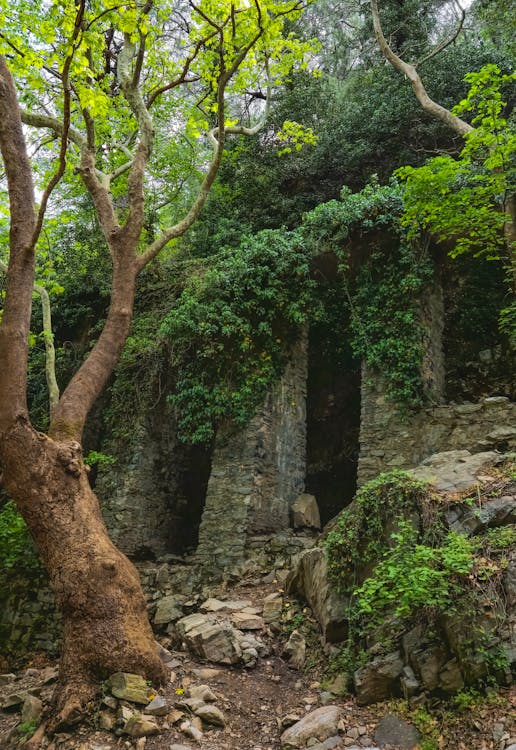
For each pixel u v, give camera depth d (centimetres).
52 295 1311
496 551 459
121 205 1469
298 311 949
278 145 1411
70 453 522
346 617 532
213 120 1431
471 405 814
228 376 952
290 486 955
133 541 959
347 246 959
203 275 1039
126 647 472
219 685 514
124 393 1054
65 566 486
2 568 927
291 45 846
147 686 464
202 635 584
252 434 906
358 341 927
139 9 704
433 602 421
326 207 972
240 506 866
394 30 1417
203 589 791
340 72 1658
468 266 1065
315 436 1205
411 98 1249
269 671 552
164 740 420
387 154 1298
